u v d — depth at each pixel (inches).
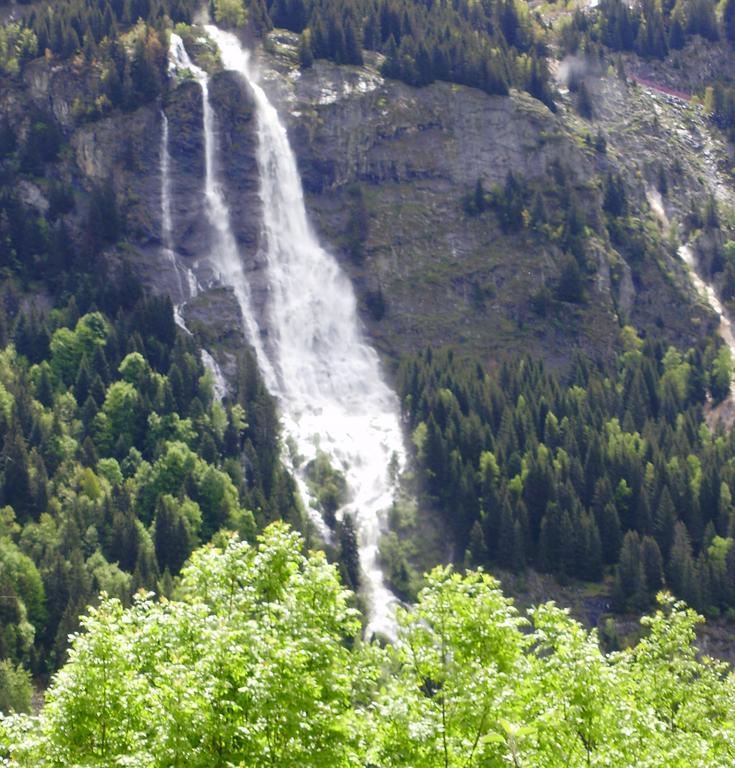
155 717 2778.1
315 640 2974.9
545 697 3102.9
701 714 3690.9
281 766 2787.9
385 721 2957.7
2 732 2864.2
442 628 3093.0
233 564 3129.9
